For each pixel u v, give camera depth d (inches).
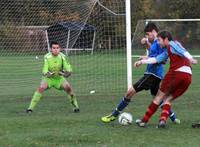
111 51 2161.7
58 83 1083.3
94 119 953.5
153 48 882.8
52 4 1964.8
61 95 1423.5
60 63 1077.8
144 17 4010.8
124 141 722.2
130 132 798.5
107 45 2182.6
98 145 694.5
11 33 2204.7
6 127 858.8
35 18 2085.4
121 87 1611.7
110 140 730.2
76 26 1975.9
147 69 892.6
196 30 2989.7
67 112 1080.2
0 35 2214.6
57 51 1074.1
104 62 2239.2
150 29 889.5
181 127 848.9
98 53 2269.9
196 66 2438.5
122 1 1989.4
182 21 2992.1
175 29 2999.5
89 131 808.9
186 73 823.1
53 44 1073.5
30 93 1482.5
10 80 1823.3
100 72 2042.3
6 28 2178.9
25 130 826.8
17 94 1457.9
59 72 1076.5
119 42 2100.1
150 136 761.6
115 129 828.6
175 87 829.8
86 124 888.3
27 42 2246.6
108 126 862.5
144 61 845.8
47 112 1082.7
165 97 844.0
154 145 691.4
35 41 2239.2
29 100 1317.7
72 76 1941.4
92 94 1437.0
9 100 1316.4
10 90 1565.0
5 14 2076.8
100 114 1036.5
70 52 2265.0
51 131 811.4
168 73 831.1
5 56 2282.2
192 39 2997.0
